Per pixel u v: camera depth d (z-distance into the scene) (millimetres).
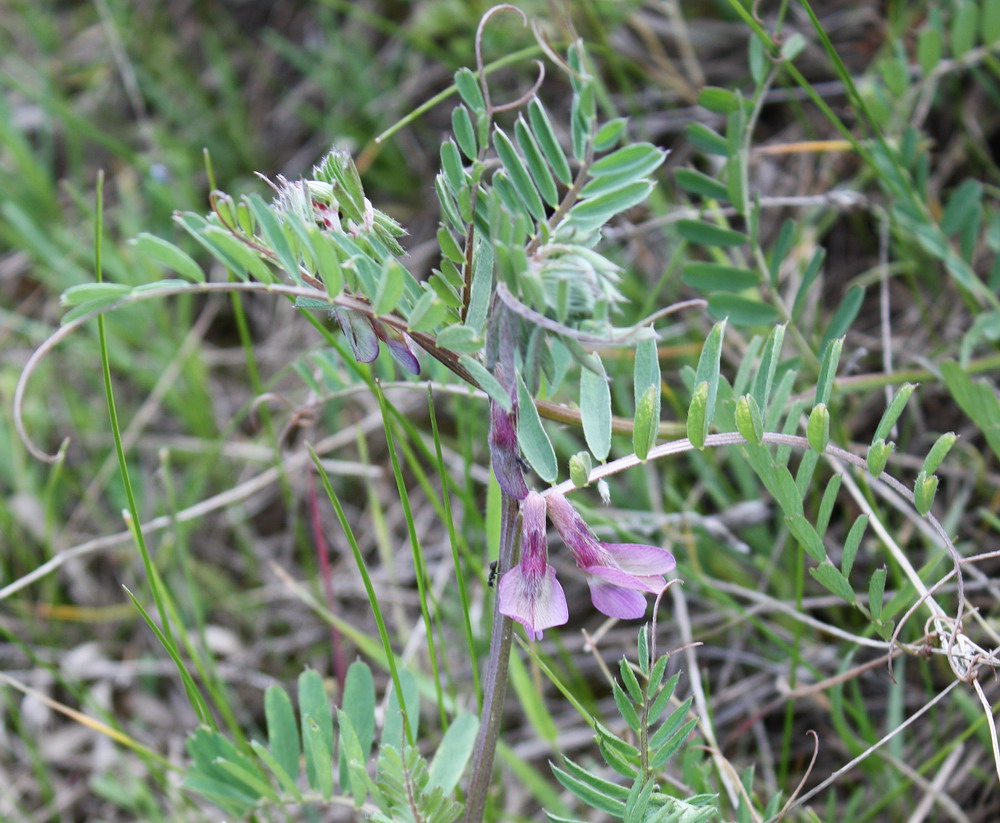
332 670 645
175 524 558
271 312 821
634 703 406
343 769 446
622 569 389
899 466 576
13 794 604
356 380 526
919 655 434
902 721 525
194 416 742
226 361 800
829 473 546
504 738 581
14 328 799
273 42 887
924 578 446
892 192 531
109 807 609
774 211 703
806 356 504
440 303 381
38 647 663
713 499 607
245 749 502
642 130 713
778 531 569
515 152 390
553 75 784
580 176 389
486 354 389
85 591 701
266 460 702
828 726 542
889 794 493
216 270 819
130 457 751
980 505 564
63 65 960
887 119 563
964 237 536
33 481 726
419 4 839
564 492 391
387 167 831
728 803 477
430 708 576
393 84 855
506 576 389
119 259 789
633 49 770
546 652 596
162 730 639
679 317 652
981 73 645
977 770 507
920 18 668
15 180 848
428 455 493
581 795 412
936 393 600
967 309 618
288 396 756
